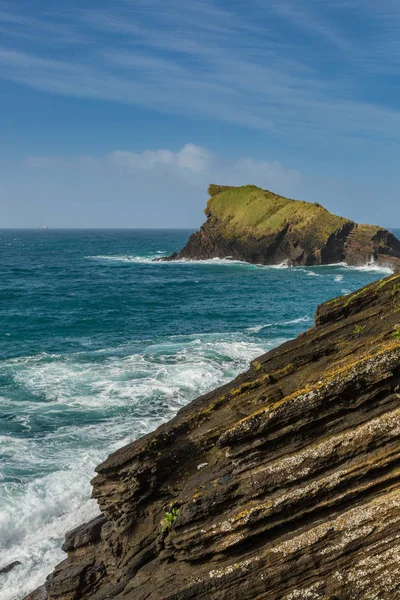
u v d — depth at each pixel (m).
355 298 13.33
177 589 8.41
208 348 28.88
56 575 10.60
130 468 10.22
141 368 24.81
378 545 7.87
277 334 33.38
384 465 8.26
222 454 10.06
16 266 94.44
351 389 8.88
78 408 19.83
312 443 8.89
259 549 8.41
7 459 15.75
